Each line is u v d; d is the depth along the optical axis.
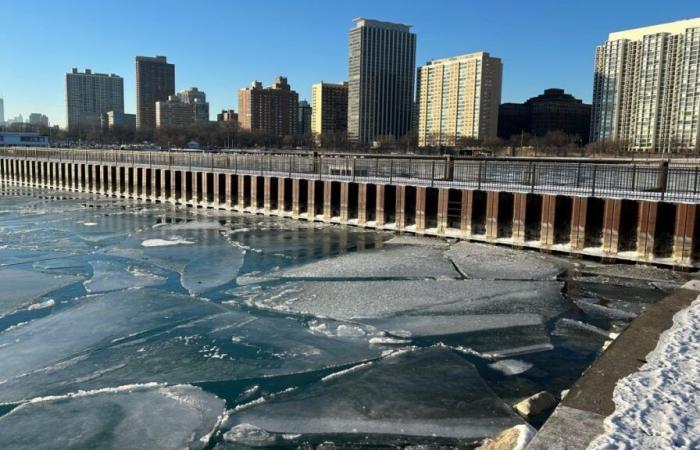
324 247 32.12
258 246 32.44
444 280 24.34
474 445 11.55
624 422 8.30
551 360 15.88
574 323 18.83
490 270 26.25
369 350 16.55
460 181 36.81
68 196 67.06
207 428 12.33
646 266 27.08
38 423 12.48
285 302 21.16
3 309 20.47
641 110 169.50
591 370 10.32
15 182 89.56
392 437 11.89
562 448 7.66
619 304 20.97
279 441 11.80
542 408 12.84
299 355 16.19
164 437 11.95
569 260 28.61
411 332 18.05
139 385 14.37
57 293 22.59
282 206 45.41
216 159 57.81
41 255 29.83
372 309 20.34
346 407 13.14
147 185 60.81
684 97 158.38
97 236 35.81
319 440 11.81
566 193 30.22
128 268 26.77
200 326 18.48
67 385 14.38
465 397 13.55
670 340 11.80
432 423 12.39
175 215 47.38
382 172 42.84
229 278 24.92
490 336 17.70
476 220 33.62
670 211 26.81
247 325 18.61
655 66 164.12
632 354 11.06
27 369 15.29
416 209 35.97
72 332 17.97
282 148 179.12
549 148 128.12
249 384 14.41
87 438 11.88
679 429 8.07
